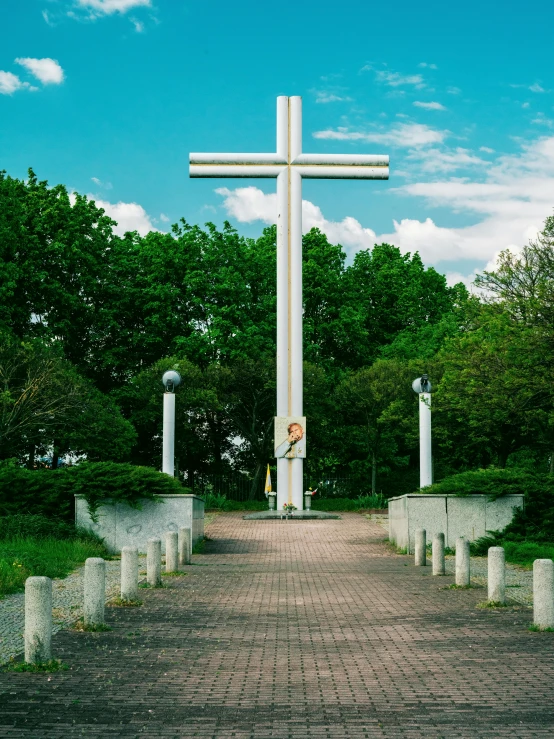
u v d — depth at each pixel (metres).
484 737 6.75
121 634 10.84
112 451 40.34
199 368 48.25
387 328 63.00
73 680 8.45
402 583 16.52
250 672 8.82
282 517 39.62
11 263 40.00
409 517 24.55
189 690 8.12
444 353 41.62
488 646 10.09
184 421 47.75
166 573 18.09
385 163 42.38
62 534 23.30
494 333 28.61
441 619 12.02
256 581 16.88
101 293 48.91
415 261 64.88
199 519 26.47
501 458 38.75
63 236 44.12
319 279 54.75
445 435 39.56
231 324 49.88
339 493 53.28
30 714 7.34
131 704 7.64
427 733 6.85
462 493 24.19
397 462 53.97
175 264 50.72
